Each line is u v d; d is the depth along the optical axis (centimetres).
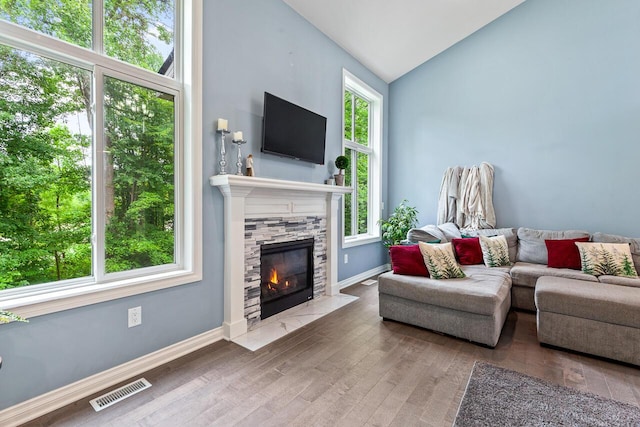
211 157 250
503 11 419
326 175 390
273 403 175
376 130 513
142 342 208
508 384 193
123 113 209
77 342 179
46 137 178
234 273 258
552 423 158
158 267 228
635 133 350
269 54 303
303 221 340
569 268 330
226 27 259
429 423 159
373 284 437
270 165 307
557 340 240
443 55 478
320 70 373
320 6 333
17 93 168
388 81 530
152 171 225
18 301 160
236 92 270
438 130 486
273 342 251
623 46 355
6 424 155
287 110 310
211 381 196
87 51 189
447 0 369
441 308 265
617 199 360
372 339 259
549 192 400
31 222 175
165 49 233
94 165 195
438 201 487
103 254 200
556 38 393
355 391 186
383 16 368
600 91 368
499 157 434
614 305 219
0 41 162
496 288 262
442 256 299
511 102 424
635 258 314
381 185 518
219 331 256
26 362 161
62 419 161
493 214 429
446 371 209
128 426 156
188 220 238
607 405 172
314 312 320
